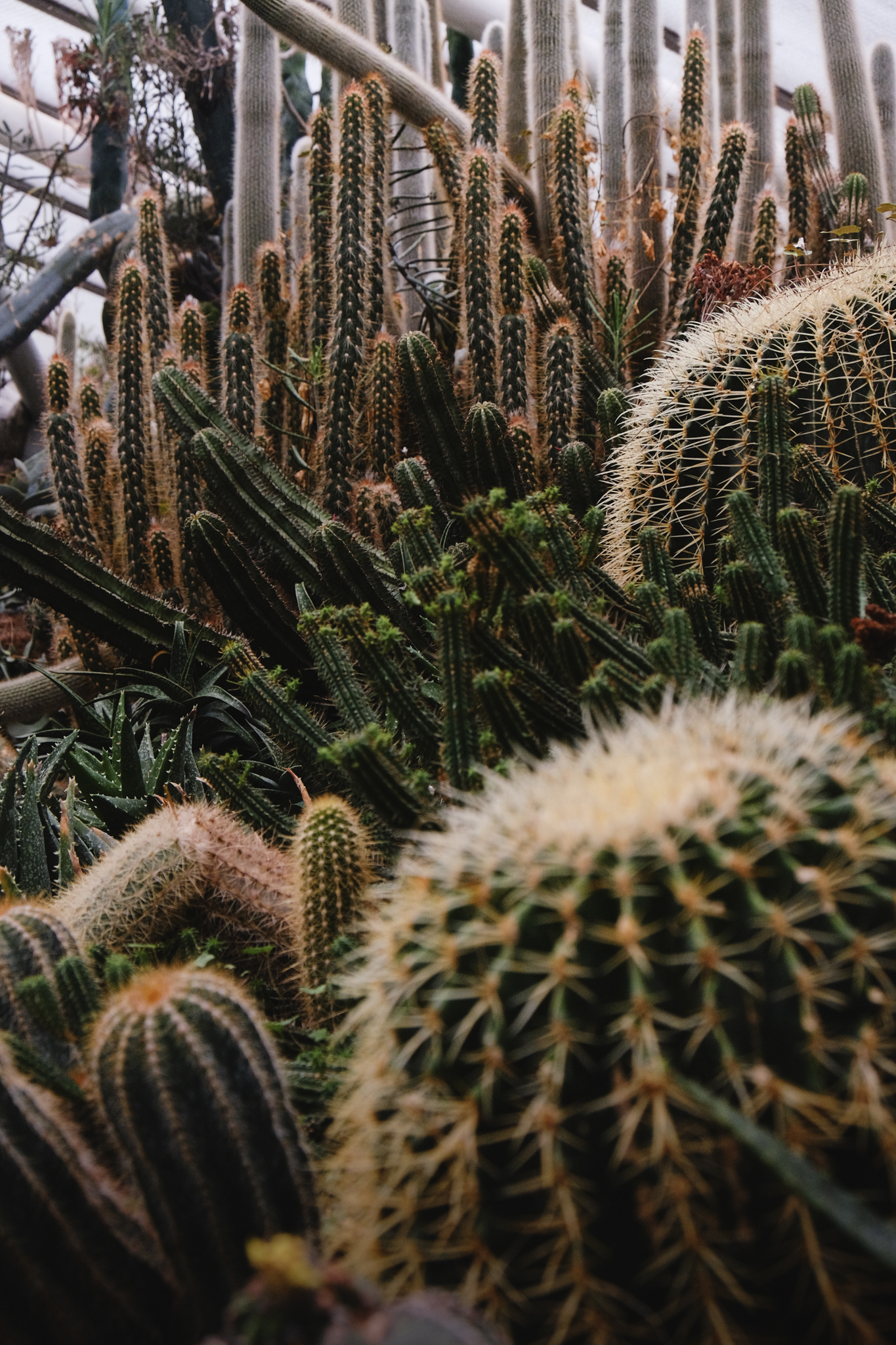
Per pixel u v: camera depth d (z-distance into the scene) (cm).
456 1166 104
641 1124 100
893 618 189
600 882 107
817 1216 97
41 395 866
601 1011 104
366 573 284
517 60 560
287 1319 88
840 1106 99
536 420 391
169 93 788
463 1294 104
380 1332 88
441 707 242
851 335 277
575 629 191
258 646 331
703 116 453
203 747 324
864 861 109
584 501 334
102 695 368
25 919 171
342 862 185
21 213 1090
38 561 336
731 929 105
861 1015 102
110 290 582
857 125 484
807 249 464
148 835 217
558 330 384
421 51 600
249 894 213
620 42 532
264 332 463
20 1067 143
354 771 178
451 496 357
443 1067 107
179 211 768
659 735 127
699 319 417
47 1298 123
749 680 185
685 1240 98
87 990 159
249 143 558
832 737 126
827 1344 101
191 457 392
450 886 117
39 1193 124
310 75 902
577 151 432
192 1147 123
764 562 214
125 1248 129
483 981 107
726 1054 100
